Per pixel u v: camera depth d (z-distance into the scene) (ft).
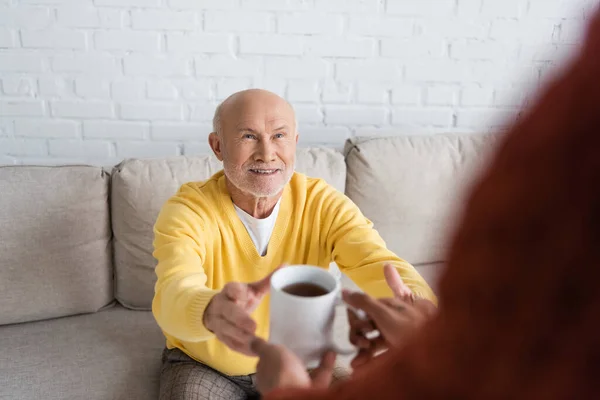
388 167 6.36
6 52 6.42
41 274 5.43
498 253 1.01
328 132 7.35
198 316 3.23
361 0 6.88
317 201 4.78
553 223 0.95
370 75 7.21
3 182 5.32
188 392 4.32
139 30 6.57
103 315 5.77
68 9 6.37
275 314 2.69
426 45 7.22
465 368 1.08
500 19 7.29
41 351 5.14
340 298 2.87
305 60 7.00
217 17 6.66
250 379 4.64
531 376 1.01
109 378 4.88
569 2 7.33
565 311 0.96
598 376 0.96
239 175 4.37
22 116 6.69
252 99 4.37
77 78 6.64
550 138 0.95
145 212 5.64
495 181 1.02
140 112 6.88
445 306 1.12
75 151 6.93
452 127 7.66
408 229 6.52
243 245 4.55
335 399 1.43
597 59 0.93
